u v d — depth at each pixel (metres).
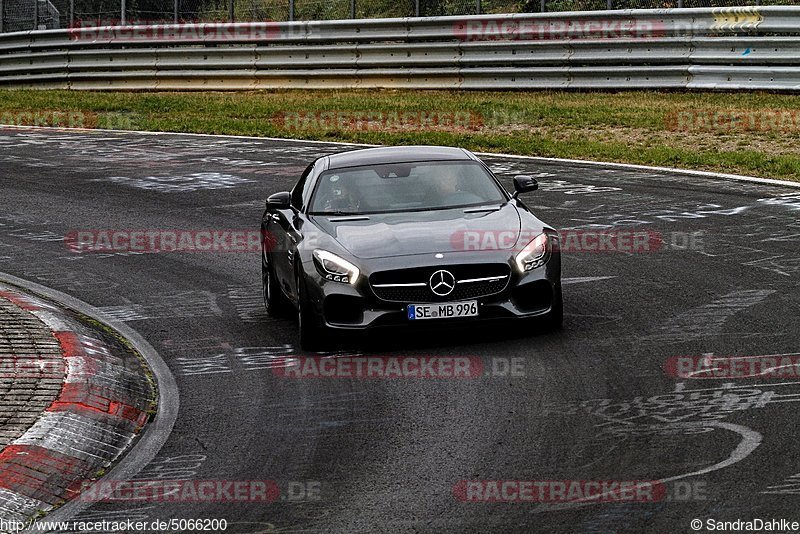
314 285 24.31
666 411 19.31
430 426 19.34
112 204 44.41
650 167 47.38
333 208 26.80
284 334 26.45
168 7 93.81
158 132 65.12
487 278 23.98
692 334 24.05
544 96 67.69
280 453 18.53
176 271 33.59
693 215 37.50
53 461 18.34
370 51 74.25
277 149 57.31
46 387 21.67
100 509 16.55
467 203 26.67
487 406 20.20
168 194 46.09
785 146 50.09
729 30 62.09
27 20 92.38
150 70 81.94
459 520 15.26
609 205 40.03
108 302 30.31
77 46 84.38
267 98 74.88
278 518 15.77
